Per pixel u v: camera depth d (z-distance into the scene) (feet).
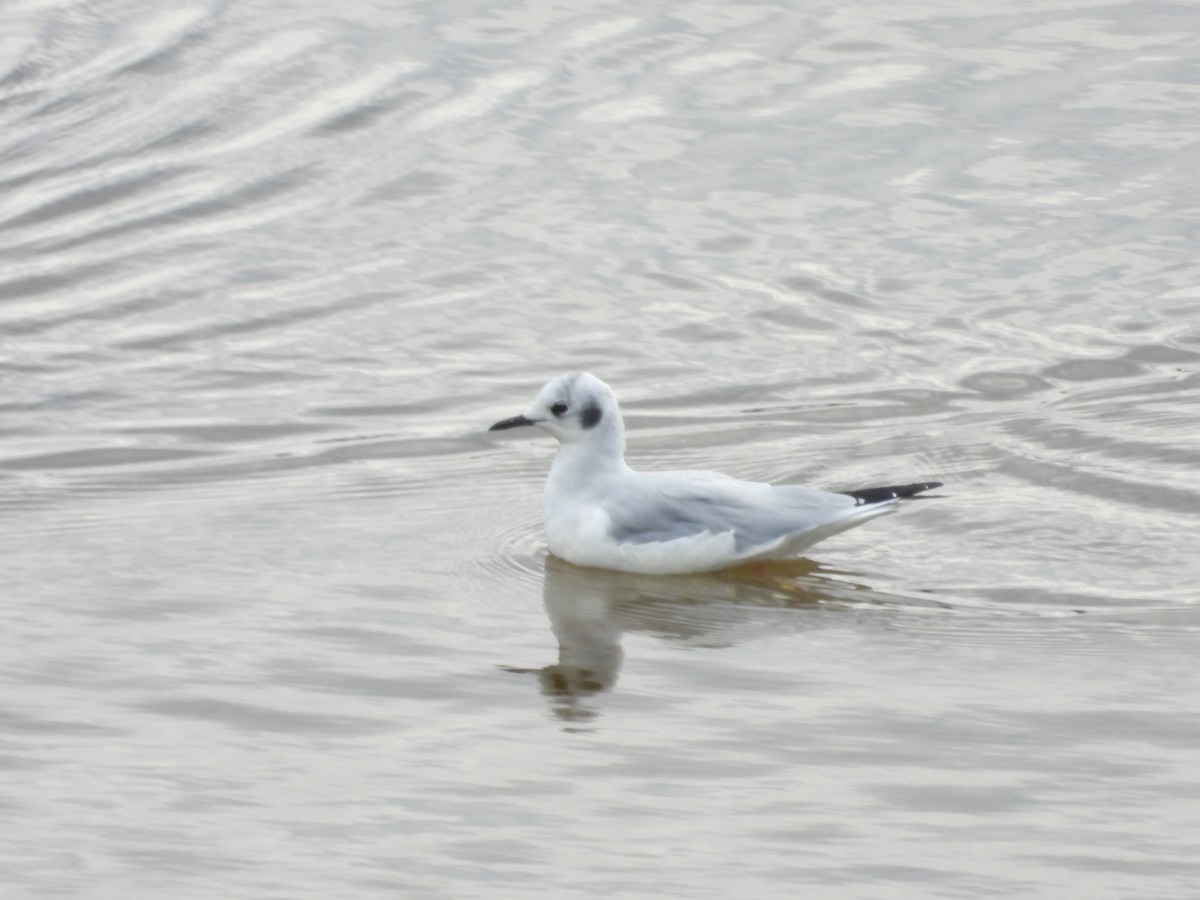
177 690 36.76
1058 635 39.91
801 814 31.76
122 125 75.20
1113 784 32.83
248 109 76.59
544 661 38.68
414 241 66.39
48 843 30.55
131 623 40.19
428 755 34.01
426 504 48.39
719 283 63.16
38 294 62.69
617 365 57.72
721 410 54.60
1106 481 48.57
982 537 45.65
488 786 32.76
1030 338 59.16
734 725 35.40
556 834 30.94
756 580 43.86
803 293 62.44
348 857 30.12
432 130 74.49
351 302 62.03
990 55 80.28
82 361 57.82
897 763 33.73
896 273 63.67
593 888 29.19
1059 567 43.75
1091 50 80.64
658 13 85.25
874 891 29.19
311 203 69.36
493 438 52.90
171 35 82.94
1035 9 85.20
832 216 67.56
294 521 46.93
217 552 44.68
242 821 31.35
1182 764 33.60
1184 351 57.93
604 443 45.29
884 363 57.62
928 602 42.16
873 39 82.02
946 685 37.35
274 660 38.32
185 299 62.23
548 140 73.56
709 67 79.46
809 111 75.41
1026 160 71.15
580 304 61.77
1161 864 30.09
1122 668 38.04
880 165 71.15
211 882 29.32
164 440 52.34
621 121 74.90
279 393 55.72
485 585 43.19
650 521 44.14
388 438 52.70
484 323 60.54
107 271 64.34
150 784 32.71
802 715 35.86
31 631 39.60
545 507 45.55
